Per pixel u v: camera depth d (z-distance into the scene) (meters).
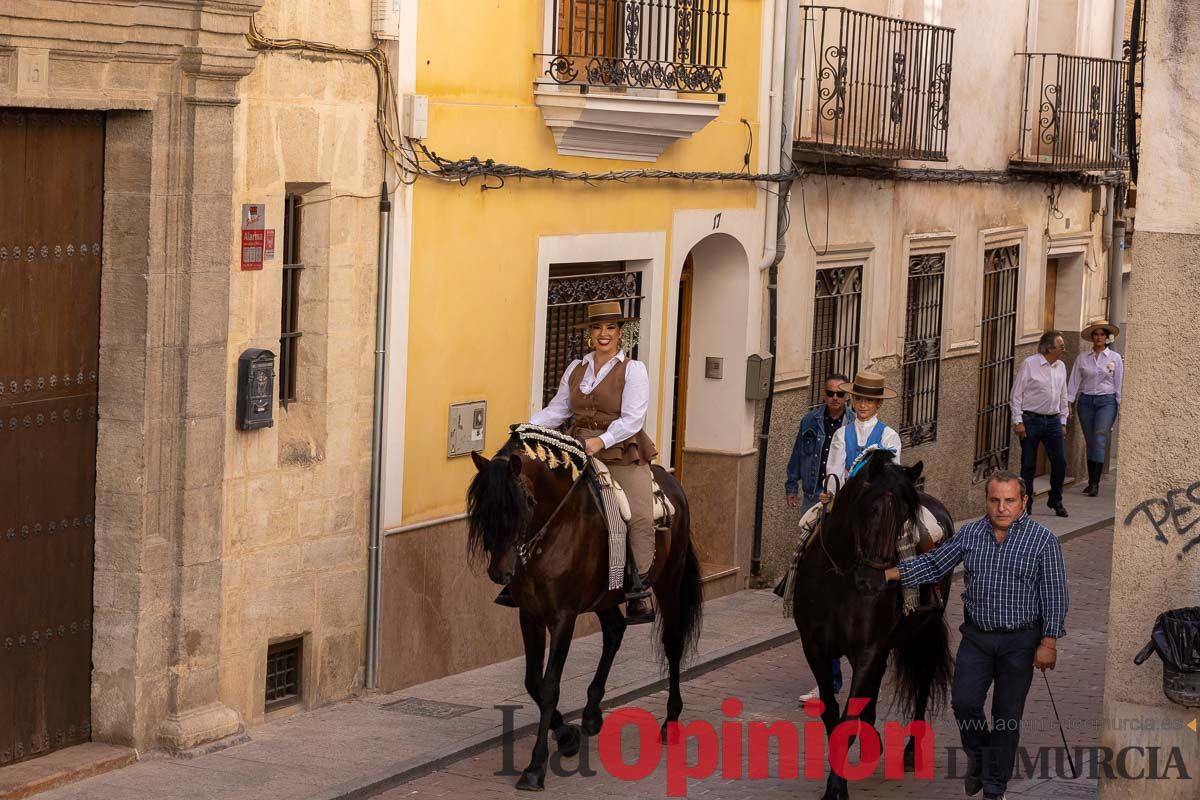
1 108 9.82
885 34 19.44
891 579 10.45
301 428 12.17
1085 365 25.44
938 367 22.00
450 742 11.67
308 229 12.08
